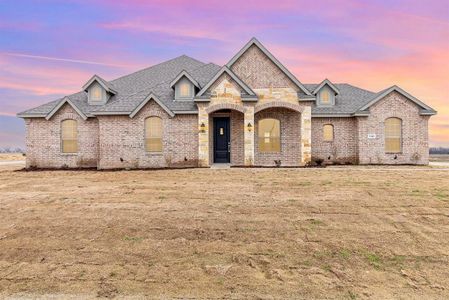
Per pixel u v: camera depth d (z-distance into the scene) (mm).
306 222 7734
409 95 19625
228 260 5738
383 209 8711
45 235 7059
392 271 5250
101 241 6688
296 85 18797
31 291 4684
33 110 20281
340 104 21422
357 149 20078
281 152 19844
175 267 5469
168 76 24016
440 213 8320
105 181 13594
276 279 4996
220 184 12328
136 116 18781
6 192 11297
